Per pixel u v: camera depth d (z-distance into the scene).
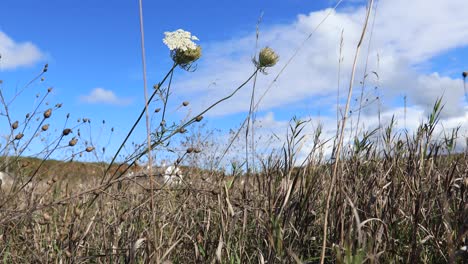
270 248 0.41
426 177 0.53
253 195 0.58
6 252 0.47
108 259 0.48
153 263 0.39
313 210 0.51
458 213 0.45
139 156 0.52
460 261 0.40
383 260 0.43
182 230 0.48
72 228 0.44
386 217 0.48
